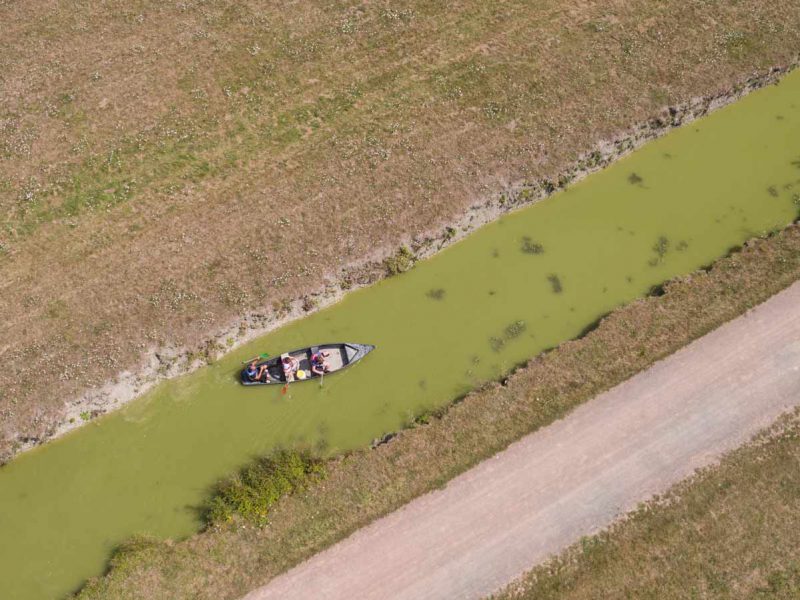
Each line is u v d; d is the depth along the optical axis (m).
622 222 36.47
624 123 39.00
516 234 36.28
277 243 35.03
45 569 28.22
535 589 26.72
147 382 32.09
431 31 43.34
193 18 44.31
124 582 27.33
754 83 41.28
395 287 34.75
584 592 26.59
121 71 41.88
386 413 31.22
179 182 37.50
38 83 41.47
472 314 33.72
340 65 42.00
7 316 33.31
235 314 33.22
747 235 35.72
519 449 29.72
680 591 26.48
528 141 38.31
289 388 31.81
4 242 35.66
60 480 30.20
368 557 27.66
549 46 42.25
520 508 28.41
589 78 40.72
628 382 31.08
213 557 27.78
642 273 34.66
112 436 31.09
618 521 27.94
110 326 32.81
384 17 43.94
